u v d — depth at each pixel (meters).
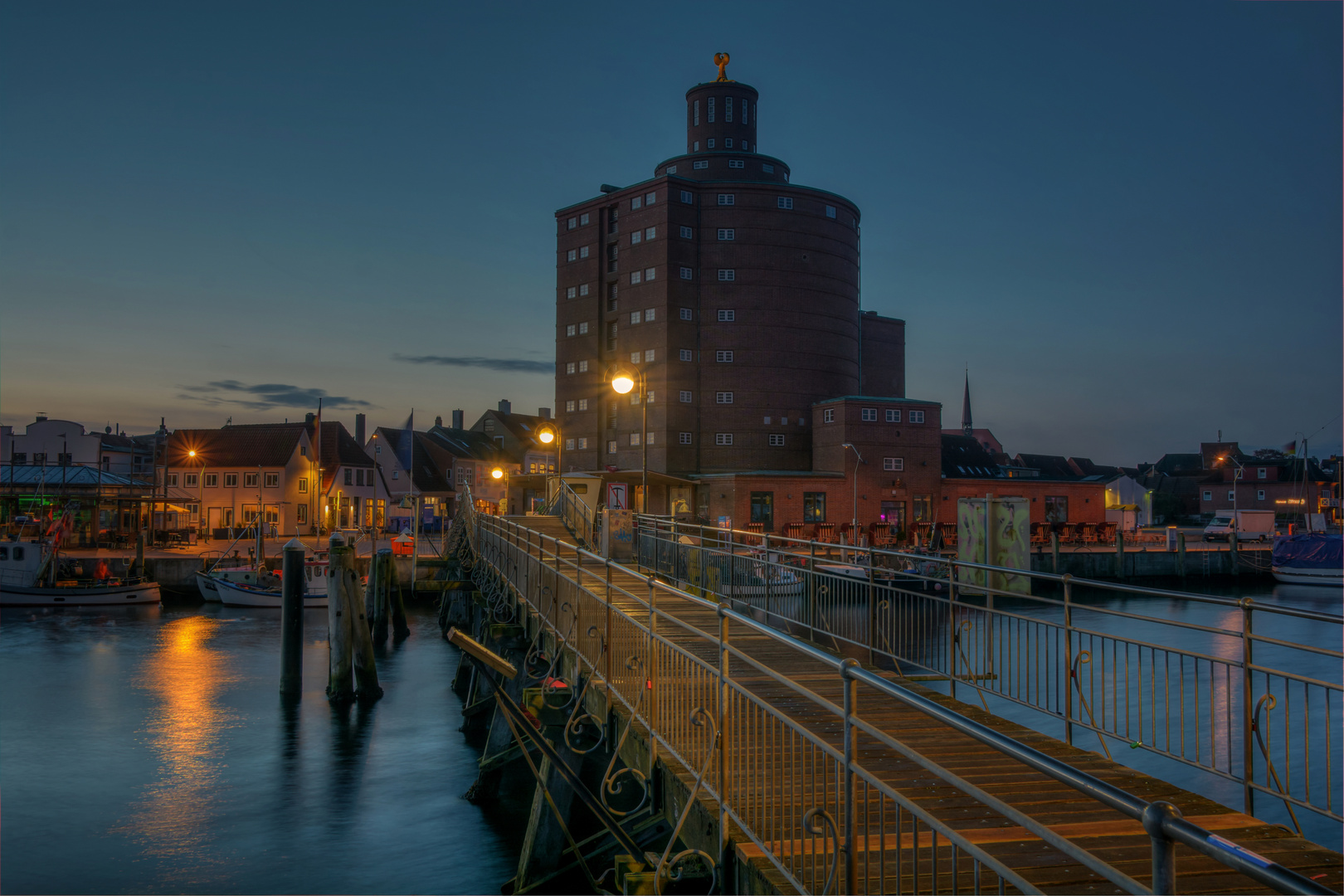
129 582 52.75
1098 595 64.38
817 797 6.55
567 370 88.19
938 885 5.07
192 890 15.40
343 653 29.08
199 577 54.03
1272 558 72.88
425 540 85.00
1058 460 149.88
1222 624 50.09
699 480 74.31
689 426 80.81
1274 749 20.53
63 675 33.12
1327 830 17.22
